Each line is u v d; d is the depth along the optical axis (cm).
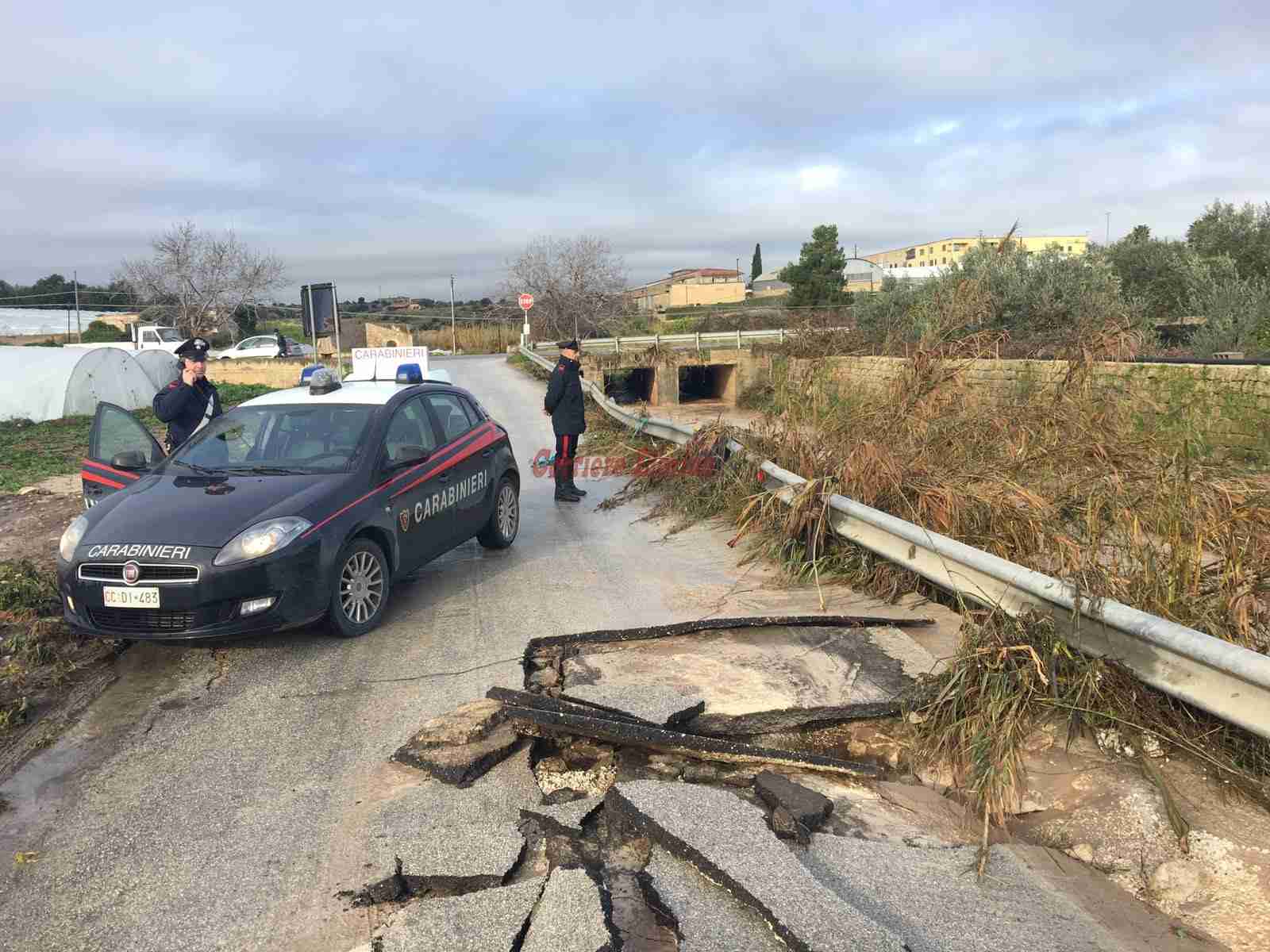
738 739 423
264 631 519
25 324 5853
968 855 332
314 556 534
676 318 4453
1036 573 445
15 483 1252
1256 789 349
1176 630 363
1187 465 497
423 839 337
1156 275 1767
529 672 496
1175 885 312
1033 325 1410
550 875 307
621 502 992
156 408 768
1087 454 595
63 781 396
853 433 753
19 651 549
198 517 531
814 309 3122
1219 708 347
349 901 306
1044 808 362
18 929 297
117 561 504
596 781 381
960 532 582
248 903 306
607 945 271
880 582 620
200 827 354
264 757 411
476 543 838
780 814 344
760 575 684
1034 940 284
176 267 4181
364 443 627
